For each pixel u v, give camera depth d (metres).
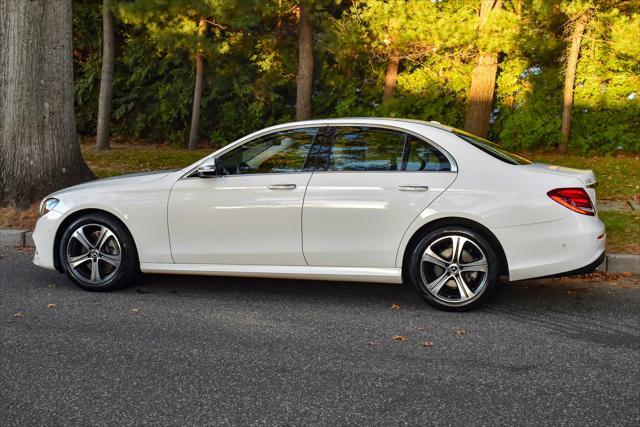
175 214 5.66
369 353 4.34
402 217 5.17
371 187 5.25
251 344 4.52
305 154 5.51
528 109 15.23
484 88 14.52
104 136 16.62
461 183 5.11
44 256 6.03
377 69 16.00
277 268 5.50
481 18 13.45
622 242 7.10
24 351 4.37
